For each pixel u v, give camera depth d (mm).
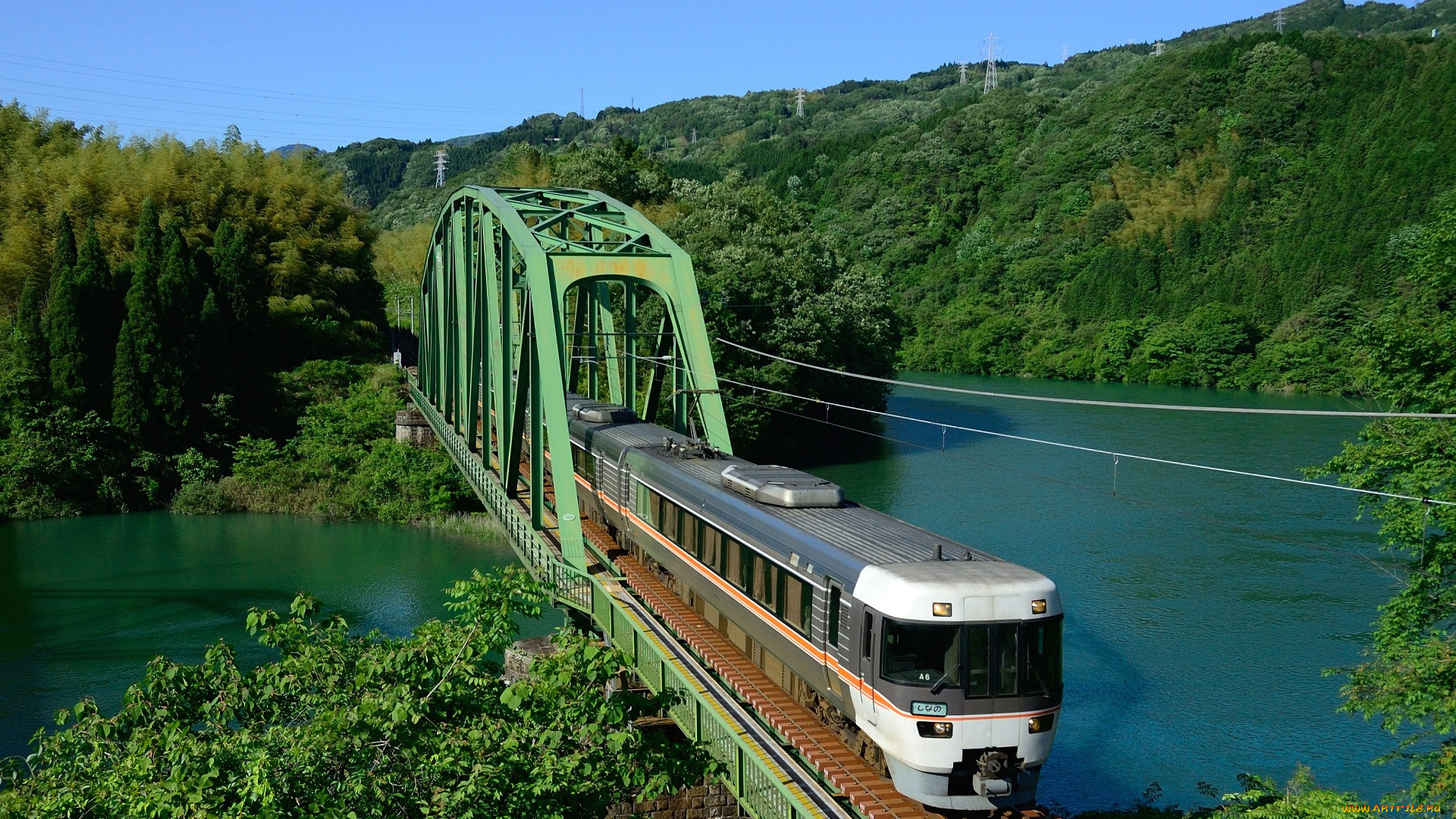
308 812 11195
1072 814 23125
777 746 16016
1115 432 71688
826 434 71500
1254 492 52594
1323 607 35594
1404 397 23062
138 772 11898
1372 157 121438
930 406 94000
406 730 12148
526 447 41438
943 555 15633
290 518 55281
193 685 14102
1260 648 32188
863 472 61562
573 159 84188
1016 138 177625
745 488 20438
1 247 69312
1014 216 156000
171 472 58406
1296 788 19906
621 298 62062
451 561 45781
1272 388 98562
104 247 69875
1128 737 26734
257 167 82312
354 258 84125
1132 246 133500
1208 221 129750
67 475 54906
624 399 39156
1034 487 56219
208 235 74188
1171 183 142625
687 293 31156
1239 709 28219
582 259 30625
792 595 17594
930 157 171625
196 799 10742
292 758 11727
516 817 12172
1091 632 33594
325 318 77438
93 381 58094
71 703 29906
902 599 14430
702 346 30562
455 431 43688
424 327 58969
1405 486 22062
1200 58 166125
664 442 27703
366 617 37469
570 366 41250
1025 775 14703
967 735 14117
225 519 54969
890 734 14523
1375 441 23391
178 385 59312
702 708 17109
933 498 53500
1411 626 21438
